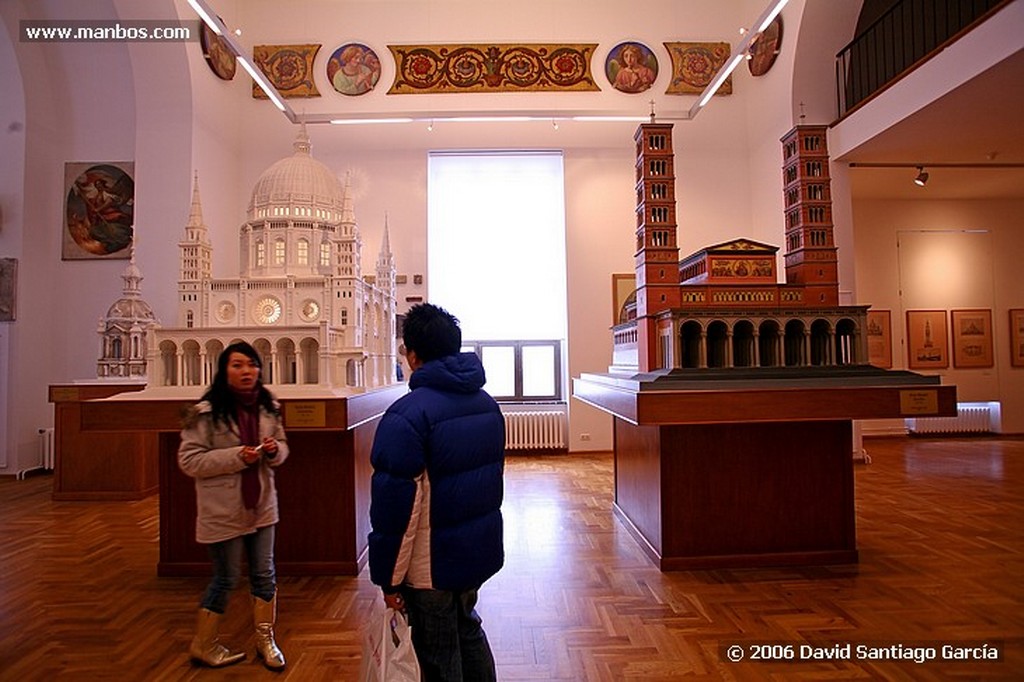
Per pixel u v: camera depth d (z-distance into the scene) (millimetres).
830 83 9203
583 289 10422
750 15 10383
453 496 1984
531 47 10578
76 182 9117
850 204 9055
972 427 11883
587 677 2826
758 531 4344
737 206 10648
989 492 6703
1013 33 5742
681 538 4309
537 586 4020
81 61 9016
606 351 10391
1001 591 3791
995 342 12023
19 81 8742
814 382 3826
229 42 7152
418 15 10586
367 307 5535
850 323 4387
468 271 10555
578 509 6289
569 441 10289
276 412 3105
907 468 8273
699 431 4340
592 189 10531
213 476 2871
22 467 8633
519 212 10633
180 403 3893
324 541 4367
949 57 6605
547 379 10664
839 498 4379
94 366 9031
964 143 8398
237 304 4867
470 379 2080
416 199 10438
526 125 10555
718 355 4414
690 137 10695
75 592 4004
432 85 10516
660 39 10695
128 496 6953
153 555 4836
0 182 8727
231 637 3293
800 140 4633
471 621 2164
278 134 10414
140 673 2898
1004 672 2799
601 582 4082
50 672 2910
